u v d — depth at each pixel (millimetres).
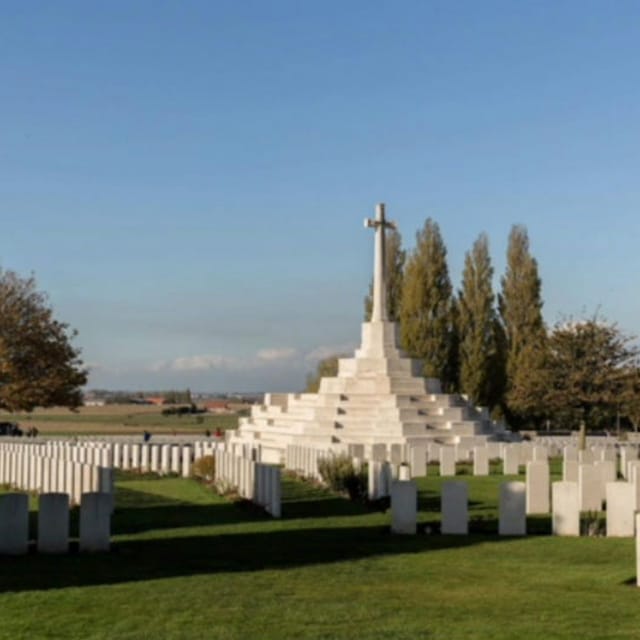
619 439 54188
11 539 14836
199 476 30062
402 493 17656
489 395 66062
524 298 67312
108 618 10719
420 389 46031
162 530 18297
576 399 43844
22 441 46531
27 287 47375
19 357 45875
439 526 18391
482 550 15672
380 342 47375
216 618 10742
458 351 66438
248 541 16750
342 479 25406
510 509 17359
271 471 21000
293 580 13039
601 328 44844
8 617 10750
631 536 17000
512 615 11008
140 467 34781
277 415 49562
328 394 45844
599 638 9961
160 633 10094
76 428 90688
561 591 12398
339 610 11195
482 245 67062
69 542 16109
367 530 18266
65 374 46250
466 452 38531
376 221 47531
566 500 17156
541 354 48281
